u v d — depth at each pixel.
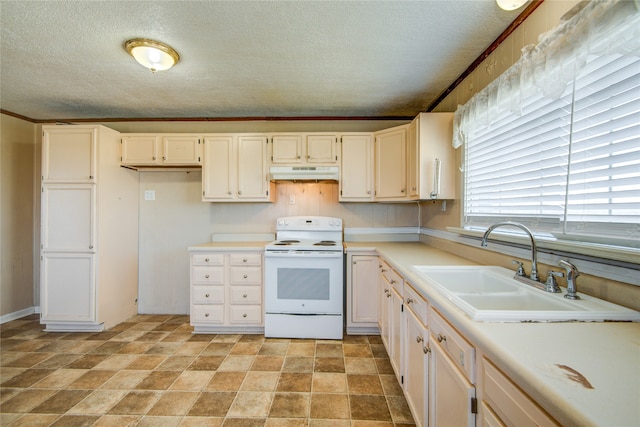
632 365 0.63
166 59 1.91
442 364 1.09
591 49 0.95
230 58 2.01
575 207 1.14
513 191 1.54
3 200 3.02
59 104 2.86
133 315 3.20
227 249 2.69
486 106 1.62
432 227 2.73
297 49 1.90
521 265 1.37
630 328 0.83
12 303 3.09
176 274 3.27
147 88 2.50
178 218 3.26
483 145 1.83
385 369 2.10
